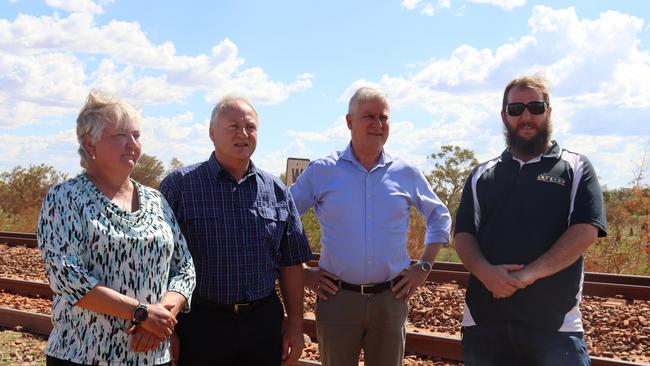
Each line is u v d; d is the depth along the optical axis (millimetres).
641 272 13367
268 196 4680
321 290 5199
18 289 10797
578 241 4027
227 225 4449
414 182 5309
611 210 14984
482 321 4344
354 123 5129
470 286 4473
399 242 5164
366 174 5168
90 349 3668
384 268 5098
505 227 4270
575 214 4113
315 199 5309
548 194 4195
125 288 3703
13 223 27219
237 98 4559
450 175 22266
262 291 4555
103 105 3809
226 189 4512
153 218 3916
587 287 10469
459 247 4422
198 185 4496
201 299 4426
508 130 4340
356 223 5105
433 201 5328
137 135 3922
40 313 8781
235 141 4441
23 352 7527
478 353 4344
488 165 4477
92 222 3654
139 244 3762
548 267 4035
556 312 4152
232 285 4426
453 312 9000
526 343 4191
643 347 7480
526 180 4250
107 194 3855
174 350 4465
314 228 15531
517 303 4211
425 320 8875
